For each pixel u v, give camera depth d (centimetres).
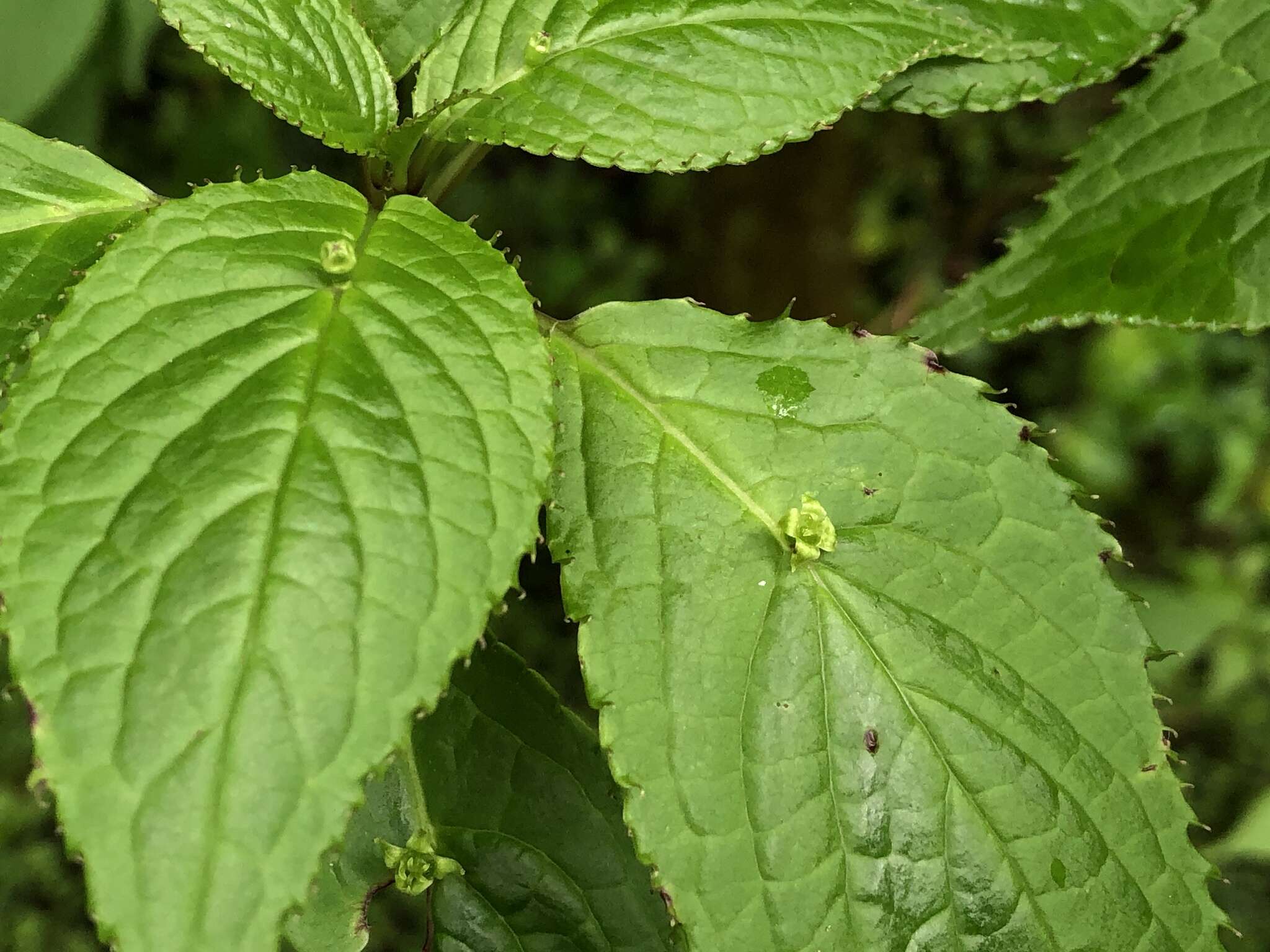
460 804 11
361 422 9
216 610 8
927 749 10
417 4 12
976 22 12
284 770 8
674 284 36
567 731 12
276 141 30
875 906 10
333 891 11
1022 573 11
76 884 27
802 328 11
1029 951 10
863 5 12
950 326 13
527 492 9
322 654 8
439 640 8
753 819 10
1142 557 36
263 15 11
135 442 8
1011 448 11
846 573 10
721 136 11
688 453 11
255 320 9
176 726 8
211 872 7
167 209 9
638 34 11
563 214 38
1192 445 35
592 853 11
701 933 9
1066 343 37
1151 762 10
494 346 9
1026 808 10
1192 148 12
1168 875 10
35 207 11
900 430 11
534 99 11
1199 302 12
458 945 11
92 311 9
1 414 8
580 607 10
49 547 8
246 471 8
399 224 10
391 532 8
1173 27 12
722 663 10
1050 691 10
